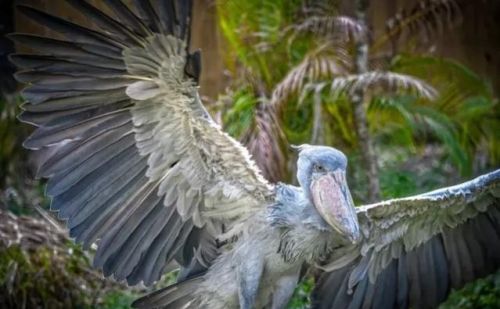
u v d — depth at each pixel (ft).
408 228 27.43
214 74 43.39
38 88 23.38
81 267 36.45
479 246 28.17
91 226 24.64
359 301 27.94
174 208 25.20
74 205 24.32
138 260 25.40
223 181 24.95
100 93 23.66
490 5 51.55
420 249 27.96
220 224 25.57
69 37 23.07
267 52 39.32
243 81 38.81
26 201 41.52
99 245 24.90
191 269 26.03
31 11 22.93
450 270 28.25
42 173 23.98
